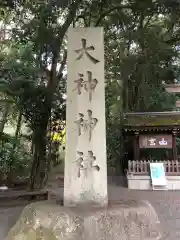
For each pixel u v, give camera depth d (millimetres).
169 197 8758
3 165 11289
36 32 7648
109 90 12977
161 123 10734
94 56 5250
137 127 10875
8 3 7344
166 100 13336
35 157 8711
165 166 10656
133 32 8516
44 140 8617
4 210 7109
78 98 5129
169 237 5090
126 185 11156
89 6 7758
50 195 8422
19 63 8961
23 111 8320
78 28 5332
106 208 4746
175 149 10906
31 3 7496
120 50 10844
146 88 11641
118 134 13375
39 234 4340
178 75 12070
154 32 9102
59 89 9281
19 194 7785
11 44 10328
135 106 13312
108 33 10094
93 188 4902
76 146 4996
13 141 10492
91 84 5172
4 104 10375
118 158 13477
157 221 5176
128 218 4715
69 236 4215
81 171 4930
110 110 13773
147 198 8594
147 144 11008
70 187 4906
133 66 9875
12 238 4648
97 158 4961
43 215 4504
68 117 5074
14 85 7938
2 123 11852
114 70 11016
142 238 4699
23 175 11742
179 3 6578
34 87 8133
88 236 4238
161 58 9266
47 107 8289
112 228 4461
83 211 4559
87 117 5070
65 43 9195
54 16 7332
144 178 10500
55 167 12844
